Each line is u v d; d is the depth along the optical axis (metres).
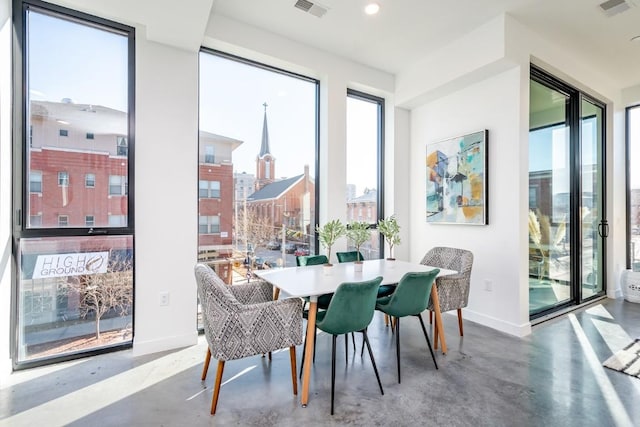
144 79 2.67
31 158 2.40
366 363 2.51
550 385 2.16
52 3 2.40
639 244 4.55
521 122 3.12
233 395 2.06
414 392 2.09
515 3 2.83
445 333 3.14
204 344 2.86
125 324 2.76
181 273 2.82
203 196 3.13
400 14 3.01
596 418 1.81
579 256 4.06
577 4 2.80
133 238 2.72
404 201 4.46
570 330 3.20
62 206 2.50
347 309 1.96
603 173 4.46
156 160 2.72
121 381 2.22
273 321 1.97
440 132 4.02
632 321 3.47
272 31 3.30
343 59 3.86
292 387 2.16
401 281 2.29
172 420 1.80
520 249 3.10
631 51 3.55
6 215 2.23
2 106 2.17
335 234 2.87
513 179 3.15
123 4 2.22
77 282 2.58
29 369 2.37
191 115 2.87
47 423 1.78
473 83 3.57
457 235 3.78
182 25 2.48
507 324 3.17
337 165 3.85
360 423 1.79
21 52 2.35
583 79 3.81
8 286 2.27
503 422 1.79
